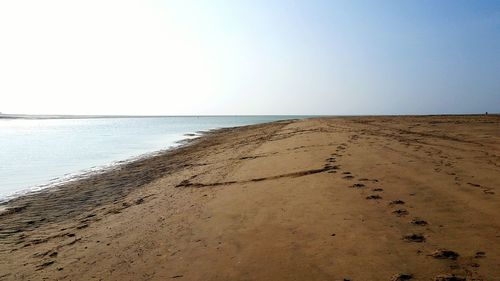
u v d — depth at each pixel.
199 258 6.46
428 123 40.59
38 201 13.98
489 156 13.94
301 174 12.84
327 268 5.43
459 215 7.17
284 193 10.30
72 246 8.21
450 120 46.28
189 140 45.19
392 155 15.29
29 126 105.38
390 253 5.70
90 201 13.42
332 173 12.23
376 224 7.04
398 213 7.61
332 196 9.38
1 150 34.06
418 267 5.14
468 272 4.87
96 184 16.94
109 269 6.55
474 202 7.91
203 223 8.53
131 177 18.23
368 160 14.30
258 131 49.72
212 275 5.71
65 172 21.23
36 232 9.84
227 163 18.80
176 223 8.85
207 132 64.38
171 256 6.74
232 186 12.46
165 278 5.82
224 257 6.36
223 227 8.04
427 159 13.85
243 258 6.20
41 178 19.36
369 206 8.24
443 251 5.53
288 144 23.77
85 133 64.81
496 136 22.30
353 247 6.07
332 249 6.09
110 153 31.20
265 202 9.62
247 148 25.67
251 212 8.89
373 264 5.38
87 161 25.95
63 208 12.61
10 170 22.22
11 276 6.79
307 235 6.88
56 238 9.03
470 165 12.16
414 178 10.65
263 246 6.63
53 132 68.94
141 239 8.01
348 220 7.43
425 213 7.46
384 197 8.87
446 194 8.73
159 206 11.05
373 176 11.30
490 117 54.28
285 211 8.59
